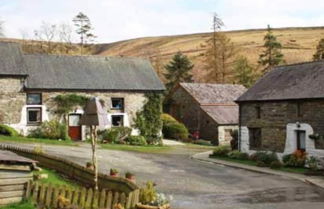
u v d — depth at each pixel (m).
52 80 47.56
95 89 48.47
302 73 40.59
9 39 101.38
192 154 44.38
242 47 128.00
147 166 33.16
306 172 33.38
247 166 36.78
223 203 22.05
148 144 50.28
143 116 50.75
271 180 30.16
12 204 17.09
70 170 23.95
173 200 22.25
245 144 42.31
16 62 46.50
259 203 22.25
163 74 95.62
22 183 17.61
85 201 17.34
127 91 50.06
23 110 45.72
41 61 49.81
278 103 39.16
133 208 17.34
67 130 47.09
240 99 43.03
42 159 26.75
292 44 127.00
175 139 58.84
